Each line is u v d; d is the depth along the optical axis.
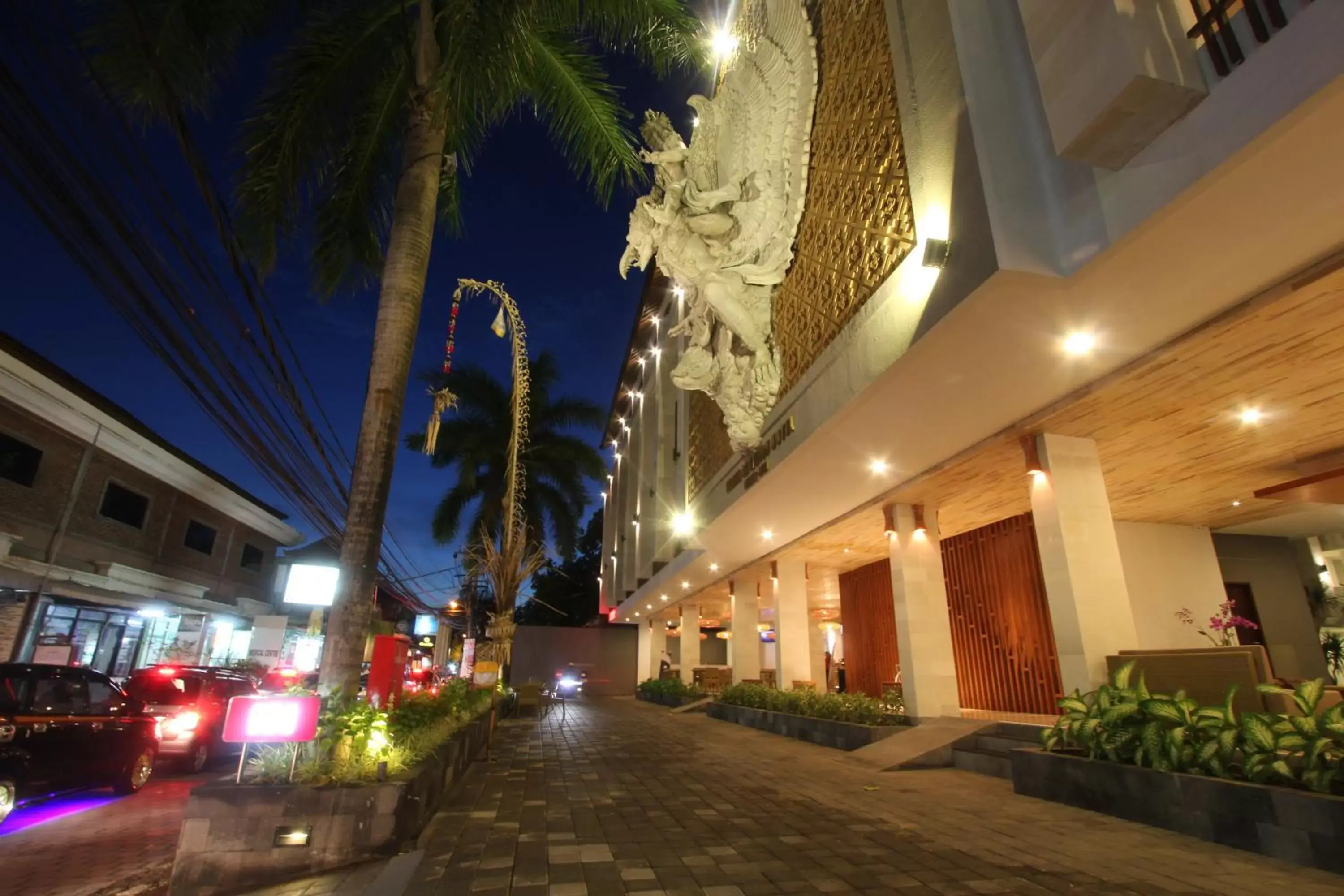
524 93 9.46
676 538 19.08
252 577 21.97
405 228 7.09
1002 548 12.20
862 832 5.27
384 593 30.17
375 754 5.11
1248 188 4.02
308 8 8.21
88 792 8.05
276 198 7.80
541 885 3.99
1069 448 7.88
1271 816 4.49
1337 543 12.36
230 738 4.59
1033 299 5.26
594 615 40.50
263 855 4.35
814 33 9.84
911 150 6.57
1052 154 5.22
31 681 6.96
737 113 12.04
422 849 4.76
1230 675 6.02
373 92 8.66
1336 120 3.51
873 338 6.98
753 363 10.90
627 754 10.06
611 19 8.87
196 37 6.59
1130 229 4.43
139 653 16.64
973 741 8.76
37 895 4.42
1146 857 4.53
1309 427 7.68
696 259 11.63
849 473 9.95
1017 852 4.68
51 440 13.52
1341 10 3.31
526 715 17.27
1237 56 3.90
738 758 9.62
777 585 16.25
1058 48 4.60
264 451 7.50
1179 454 8.51
